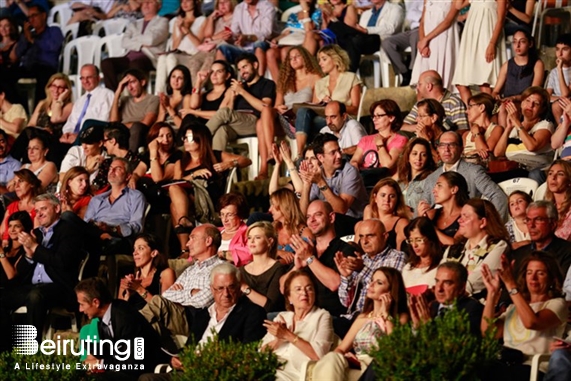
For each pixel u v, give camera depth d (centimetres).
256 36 3794
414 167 2870
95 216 3059
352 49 3619
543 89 2970
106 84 3928
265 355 2258
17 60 4138
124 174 3064
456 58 3475
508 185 2844
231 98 3459
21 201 3152
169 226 3136
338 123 3228
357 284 2489
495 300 2211
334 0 3709
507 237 2458
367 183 3036
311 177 2844
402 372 2097
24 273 2911
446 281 2261
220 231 2908
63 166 3428
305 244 2548
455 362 2084
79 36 4212
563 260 2416
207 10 4072
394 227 2664
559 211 2636
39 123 3781
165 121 3600
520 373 2170
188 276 2692
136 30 4009
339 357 2253
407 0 3803
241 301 2467
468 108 3078
